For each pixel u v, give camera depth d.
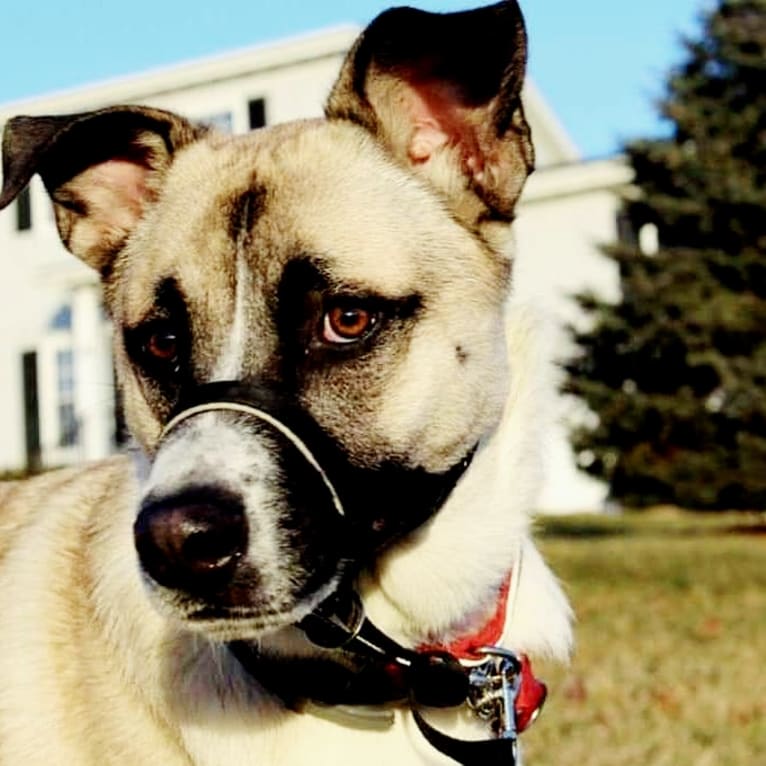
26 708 0.67
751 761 1.09
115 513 0.69
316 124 0.72
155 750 0.64
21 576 0.71
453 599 0.67
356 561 0.64
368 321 0.66
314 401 0.65
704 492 3.79
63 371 4.71
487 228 0.71
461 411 0.67
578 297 4.03
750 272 3.86
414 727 0.65
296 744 0.64
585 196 4.86
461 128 0.72
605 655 1.56
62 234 0.76
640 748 1.12
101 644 0.66
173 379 0.67
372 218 0.67
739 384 3.73
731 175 3.88
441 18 0.70
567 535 3.46
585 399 3.88
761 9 4.06
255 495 0.59
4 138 0.72
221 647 0.64
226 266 0.66
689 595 2.13
